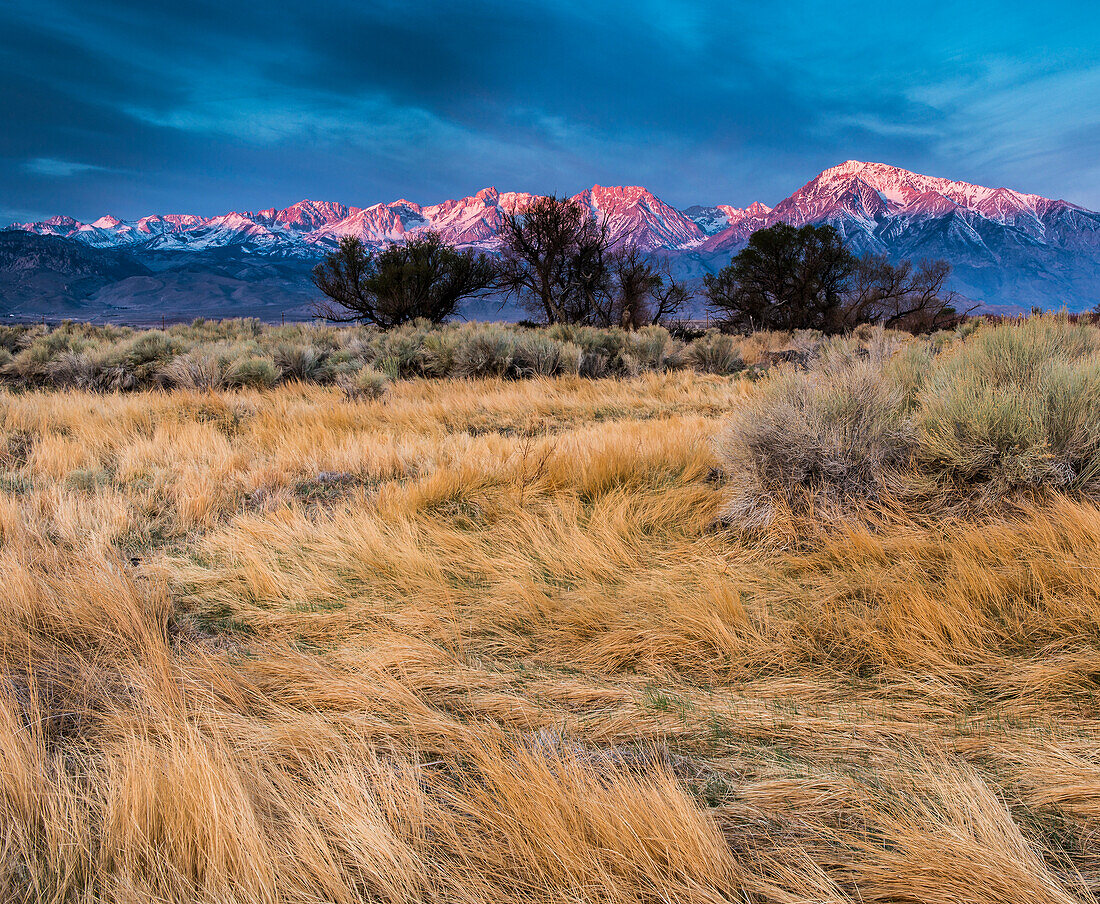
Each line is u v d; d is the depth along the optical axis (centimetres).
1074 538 303
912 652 243
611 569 345
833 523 376
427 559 359
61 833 160
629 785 172
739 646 258
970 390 402
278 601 320
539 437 723
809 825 165
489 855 158
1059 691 219
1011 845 152
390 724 216
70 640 283
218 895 146
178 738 196
